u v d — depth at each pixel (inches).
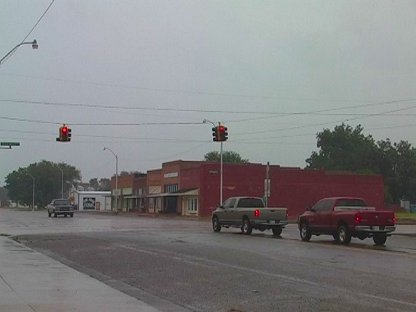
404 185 4690.0
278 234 1274.6
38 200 6825.8
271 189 2997.0
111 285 544.4
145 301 456.8
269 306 426.0
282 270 629.9
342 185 3137.3
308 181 3070.9
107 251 879.7
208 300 458.3
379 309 408.5
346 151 5068.9
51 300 438.0
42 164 6870.1
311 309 411.2
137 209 4079.7
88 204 5231.3
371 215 957.8
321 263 692.7
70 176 7450.8
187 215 3120.1
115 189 4357.8
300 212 3038.9
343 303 433.1
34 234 1302.9
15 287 502.3
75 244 1020.5
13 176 7652.6
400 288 502.0
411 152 4761.3
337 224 994.7
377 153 4712.1
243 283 541.0
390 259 737.0
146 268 666.2
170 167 3425.2
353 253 820.0
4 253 825.5
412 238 1208.8
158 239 1119.0
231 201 1364.4
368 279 556.7
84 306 414.6
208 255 797.2
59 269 636.7
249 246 941.2
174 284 543.2
